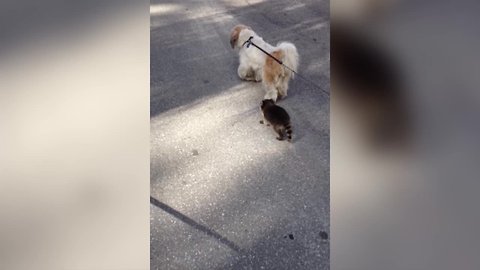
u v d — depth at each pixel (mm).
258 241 1073
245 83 1252
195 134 1172
